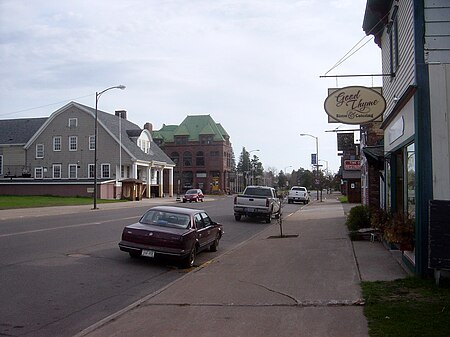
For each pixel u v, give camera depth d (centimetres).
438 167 899
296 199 5238
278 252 1358
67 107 6412
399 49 1250
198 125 10531
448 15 962
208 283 939
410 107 1016
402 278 915
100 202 4825
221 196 8712
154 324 663
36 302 805
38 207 3647
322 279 941
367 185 2486
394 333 577
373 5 1454
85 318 726
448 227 825
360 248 1364
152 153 7144
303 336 594
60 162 6431
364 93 1371
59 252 1340
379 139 2156
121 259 1283
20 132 6962
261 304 761
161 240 1215
